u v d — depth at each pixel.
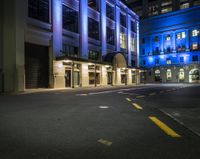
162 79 69.81
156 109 9.53
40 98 15.02
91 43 38.12
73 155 3.74
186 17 65.12
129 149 4.04
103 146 4.22
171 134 5.16
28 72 27.14
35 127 5.89
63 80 30.81
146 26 74.25
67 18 33.12
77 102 12.38
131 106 10.58
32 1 27.11
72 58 29.66
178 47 67.25
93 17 39.03
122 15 49.69
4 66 23.41
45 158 3.61
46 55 29.84
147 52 74.19
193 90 25.44
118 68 44.22
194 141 4.58
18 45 24.19
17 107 10.13
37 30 27.50
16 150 4.00
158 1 73.81
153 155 3.73
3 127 5.90
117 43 46.16
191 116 7.65
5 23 23.75
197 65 62.53
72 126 6.01
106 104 11.41
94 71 37.31
